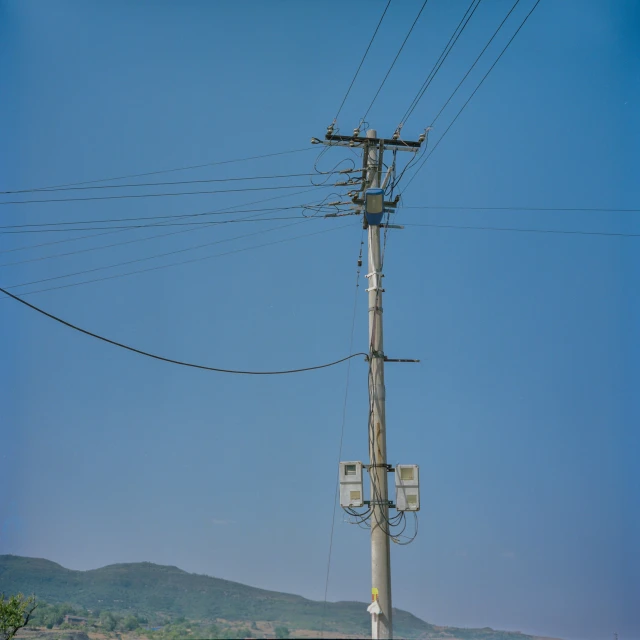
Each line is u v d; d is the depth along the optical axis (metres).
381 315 18.09
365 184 19.06
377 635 15.71
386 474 16.95
